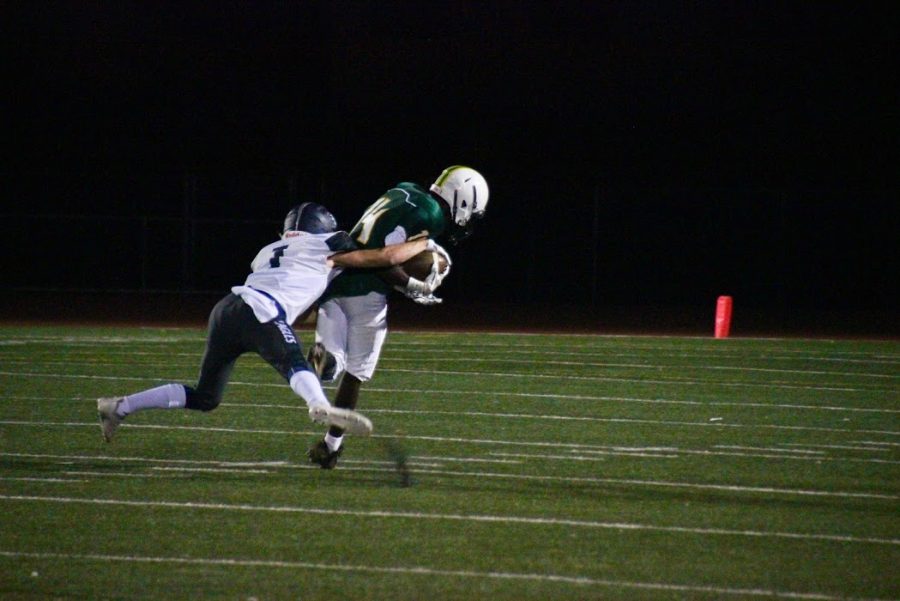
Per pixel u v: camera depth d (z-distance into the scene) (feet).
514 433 70.03
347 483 55.77
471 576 41.24
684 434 70.38
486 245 207.31
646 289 206.49
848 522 49.49
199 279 212.64
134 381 90.43
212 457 61.67
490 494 53.78
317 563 42.60
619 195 226.38
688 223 206.90
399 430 70.59
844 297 200.75
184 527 47.37
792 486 56.34
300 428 70.74
